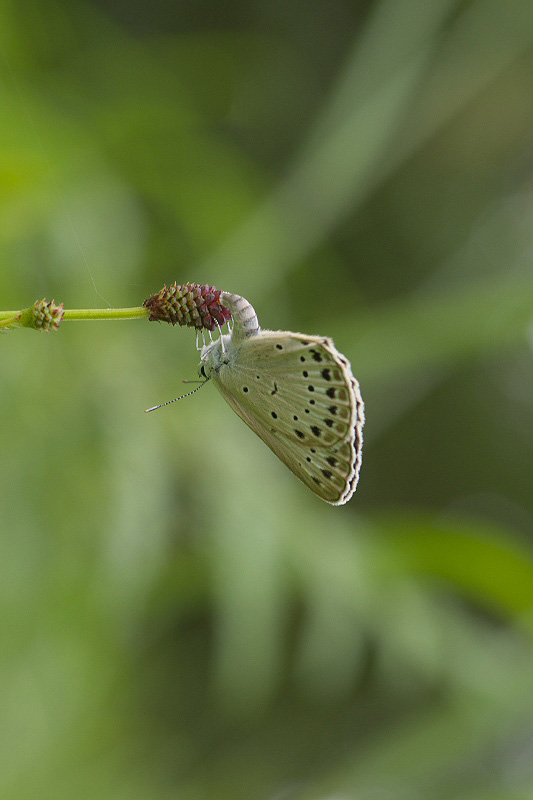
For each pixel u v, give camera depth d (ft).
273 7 2.96
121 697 2.01
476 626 1.96
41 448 1.93
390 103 1.98
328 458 1.82
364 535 1.97
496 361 3.48
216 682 2.01
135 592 1.95
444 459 3.56
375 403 2.07
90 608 1.94
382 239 3.15
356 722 2.48
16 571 1.92
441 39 2.04
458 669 1.93
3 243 1.90
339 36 3.00
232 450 1.97
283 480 2.00
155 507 1.95
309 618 1.96
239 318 1.80
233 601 1.95
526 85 2.81
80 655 1.95
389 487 3.54
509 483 3.54
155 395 1.96
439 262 3.10
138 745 2.05
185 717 2.20
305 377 1.81
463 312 1.96
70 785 1.97
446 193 3.13
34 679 1.93
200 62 2.03
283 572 1.95
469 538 1.93
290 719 2.48
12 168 1.86
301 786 2.33
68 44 1.97
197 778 2.12
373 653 2.10
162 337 1.97
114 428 1.95
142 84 1.99
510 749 1.92
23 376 1.93
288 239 2.00
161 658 2.12
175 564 1.97
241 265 2.00
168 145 1.98
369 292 3.14
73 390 1.94
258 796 2.27
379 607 1.95
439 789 1.90
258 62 2.11
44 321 1.72
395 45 1.97
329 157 1.98
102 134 1.95
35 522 1.93
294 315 2.08
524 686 1.91
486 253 2.86
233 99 2.07
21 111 1.88
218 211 1.99
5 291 1.92
